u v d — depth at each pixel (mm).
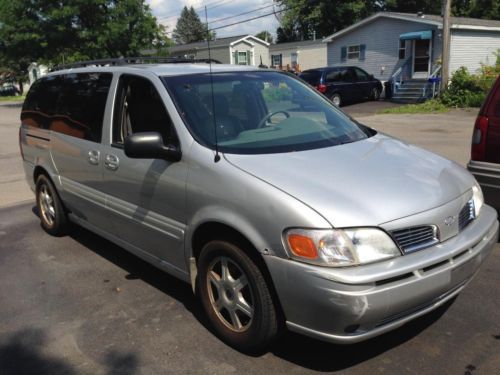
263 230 2805
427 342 3199
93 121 4391
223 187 3053
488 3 38406
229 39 40062
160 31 32031
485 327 3348
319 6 39125
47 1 29750
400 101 22797
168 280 4348
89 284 4332
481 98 17703
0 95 62500
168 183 3445
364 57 27062
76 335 3506
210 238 3316
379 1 40281
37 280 4465
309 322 2711
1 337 3521
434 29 22984
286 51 40500
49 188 5367
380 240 2650
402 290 2619
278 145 3438
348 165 3152
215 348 3262
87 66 5031
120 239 4301
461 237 2975
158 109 3723
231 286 3146
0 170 10039
